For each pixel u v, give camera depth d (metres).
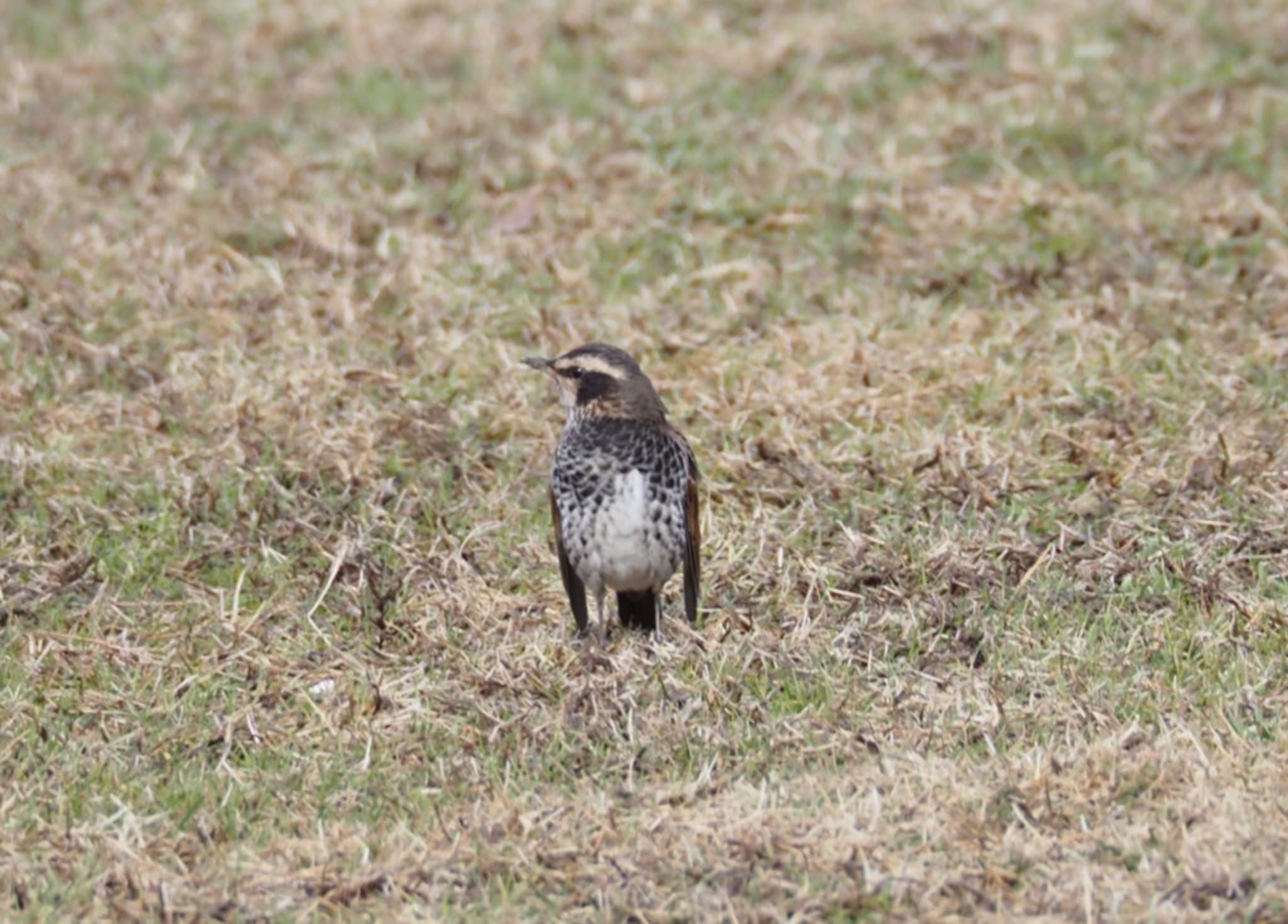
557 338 16.27
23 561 12.95
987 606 12.09
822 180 19.33
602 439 11.44
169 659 11.72
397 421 14.75
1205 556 12.49
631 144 20.19
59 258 17.84
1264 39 21.84
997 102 20.70
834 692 10.97
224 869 9.20
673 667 11.36
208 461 14.25
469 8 23.94
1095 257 17.62
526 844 9.24
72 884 9.10
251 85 22.16
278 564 12.90
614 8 23.62
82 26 24.09
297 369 15.73
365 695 11.16
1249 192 18.80
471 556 12.98
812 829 9.16
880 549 12.92
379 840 9.41
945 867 8.80
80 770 10.43
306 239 18.34
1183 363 15.45
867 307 16.98
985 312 16.67
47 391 15.46
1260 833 8.86
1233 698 10.48
